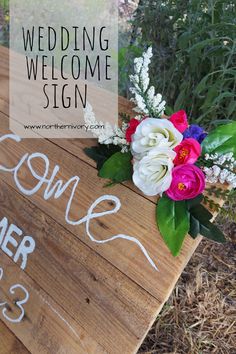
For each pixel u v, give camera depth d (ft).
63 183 3.33
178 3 5.06
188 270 4.86
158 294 2.69
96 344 2.83
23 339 3.19
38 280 3.22
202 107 4.71
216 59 4.87
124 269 2.84
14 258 3.42
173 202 2.79
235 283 4.76
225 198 2.79
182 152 2.65
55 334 3.02
